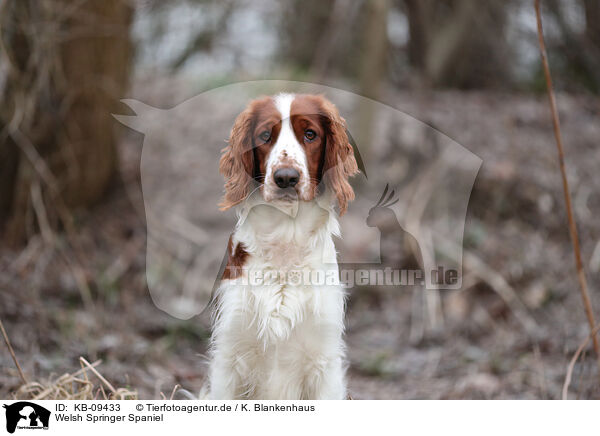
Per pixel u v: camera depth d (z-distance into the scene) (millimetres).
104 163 8742
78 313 7156
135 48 10250
